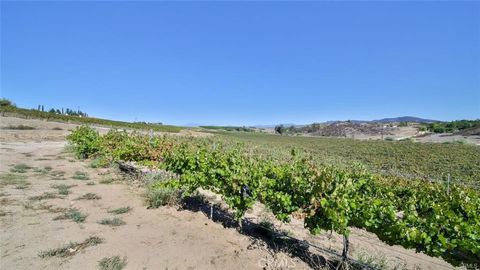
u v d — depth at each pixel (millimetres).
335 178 5297
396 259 5836
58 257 4492
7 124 31625
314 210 5090
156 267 4414
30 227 5500
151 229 5789
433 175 20234
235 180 6012
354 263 4922
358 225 4918
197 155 7176
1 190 7734
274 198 5633
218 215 7020
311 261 5016
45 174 10227
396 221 4500
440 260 6078
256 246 5398
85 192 8109
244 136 78375
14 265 4211
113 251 4770
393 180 9750
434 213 4656
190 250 5016
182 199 7758
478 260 3957
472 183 17453
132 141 11570
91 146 13930
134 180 10000
